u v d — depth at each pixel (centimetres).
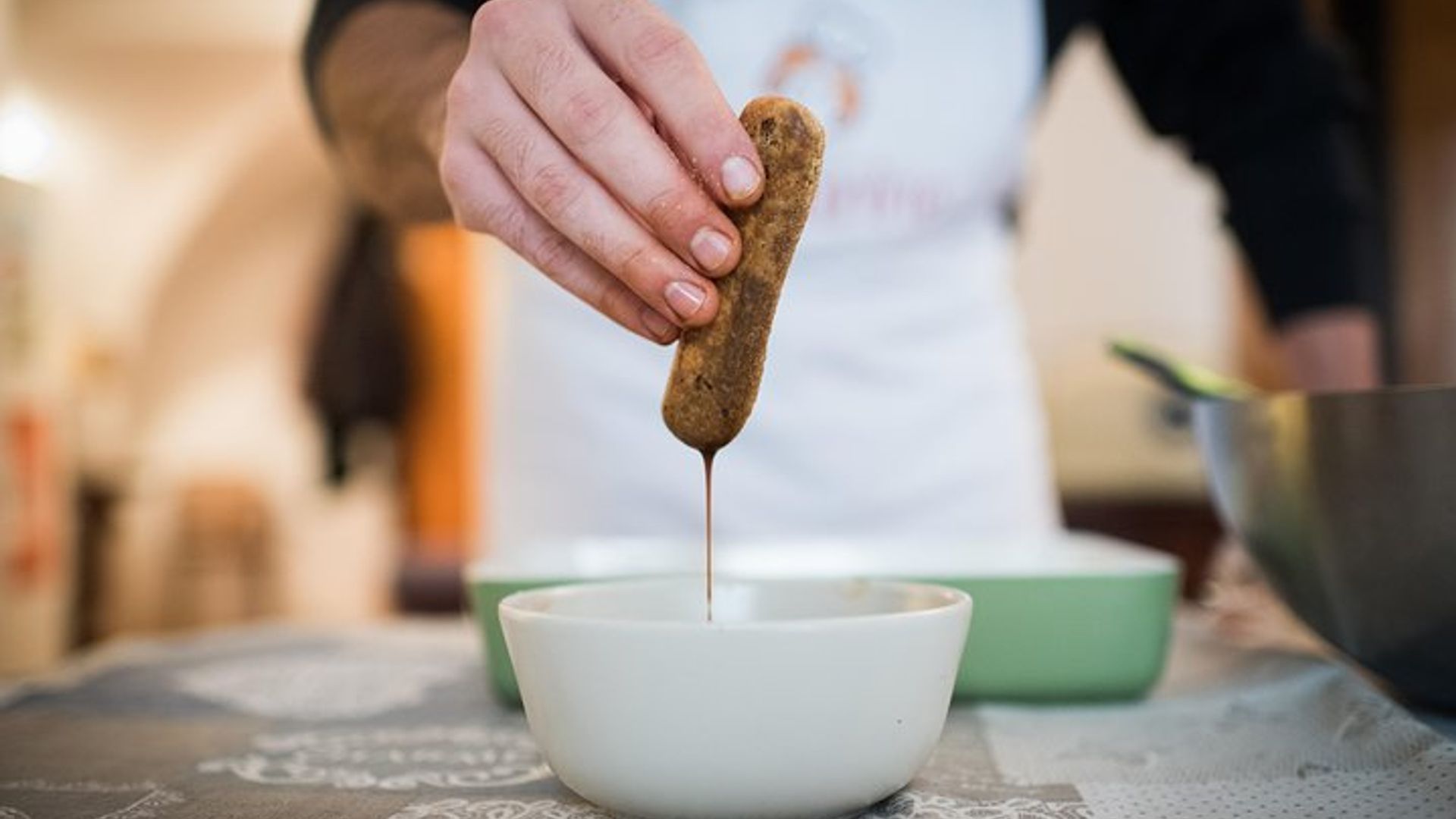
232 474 392
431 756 60
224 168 376
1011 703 67
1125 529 243
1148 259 300
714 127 50
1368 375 109
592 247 53
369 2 76
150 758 60
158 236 379
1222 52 112
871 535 104
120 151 374
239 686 75
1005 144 105
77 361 362
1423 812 50
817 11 97
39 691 74
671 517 103
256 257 390
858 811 51
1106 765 57
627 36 52
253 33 354
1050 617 66
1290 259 110
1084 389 266
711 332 51
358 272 331
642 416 102
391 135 75
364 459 351
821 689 48
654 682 48
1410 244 259
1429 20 259
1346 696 61
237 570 388
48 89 363
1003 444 108
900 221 102
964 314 106
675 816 49
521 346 107
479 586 69
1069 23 109
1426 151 259
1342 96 109
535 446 106
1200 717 64
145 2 333
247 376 393
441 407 353
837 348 102
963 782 55
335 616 386
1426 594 58
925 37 99
